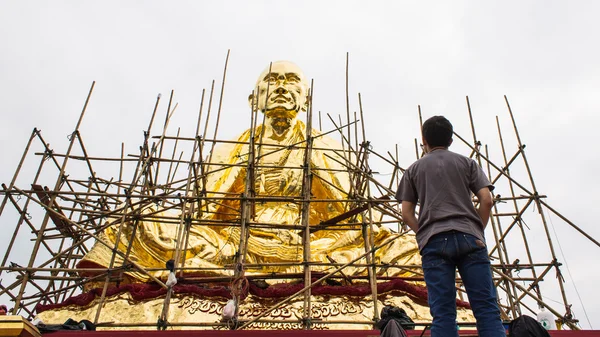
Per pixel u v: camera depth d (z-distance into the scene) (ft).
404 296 37.32
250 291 36.88
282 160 54.29
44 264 36.83
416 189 19.67
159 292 36.50
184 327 35.27
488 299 17.11
